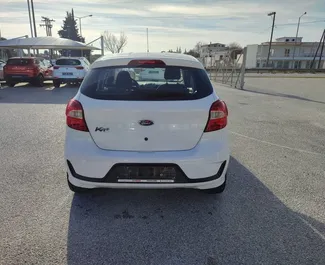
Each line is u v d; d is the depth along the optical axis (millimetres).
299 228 2477
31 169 3623
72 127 2459
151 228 2457
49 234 2336
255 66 51875
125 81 2588
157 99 2379
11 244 2197
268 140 5141
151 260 2074
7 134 5227
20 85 14523
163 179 2424
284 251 2180
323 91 14250
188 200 2939
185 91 2498
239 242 2283
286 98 11211
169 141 2402
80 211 2693
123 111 2338
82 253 2125
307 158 4227
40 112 7371
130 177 2416
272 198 3002
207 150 2438
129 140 2393
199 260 2080
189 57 2869
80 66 13391
